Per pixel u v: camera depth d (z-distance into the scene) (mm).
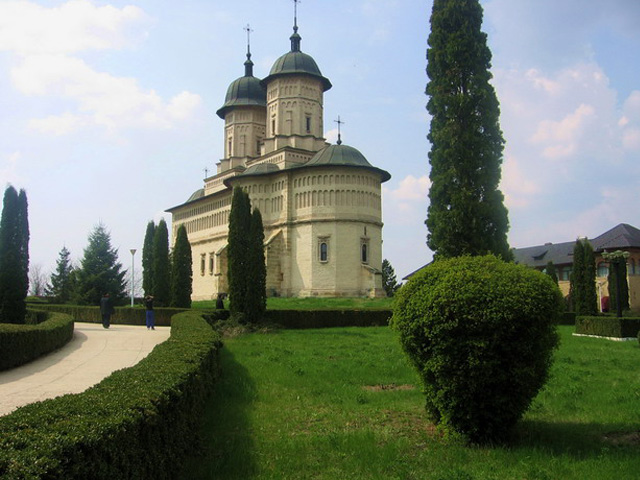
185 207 80625
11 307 29016
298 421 10336
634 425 9750
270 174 59500
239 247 31328
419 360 9344
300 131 63125
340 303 46750
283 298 52344
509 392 8820
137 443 5730
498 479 7188
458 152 26203
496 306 8664
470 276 9023
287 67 64250
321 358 18375
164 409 6672
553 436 9094
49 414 5453
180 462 7449
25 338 16547
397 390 13133
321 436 9211
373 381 14398
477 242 25422
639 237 69312
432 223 26734
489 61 27188
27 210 30328
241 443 8898
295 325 34094
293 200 57844
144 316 36250
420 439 9195
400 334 9570
